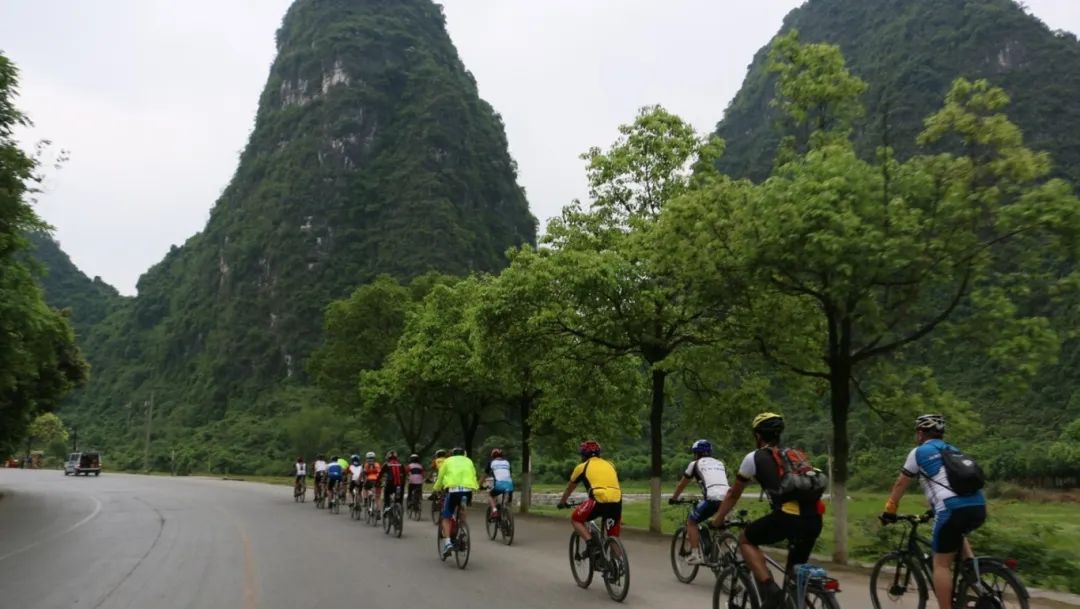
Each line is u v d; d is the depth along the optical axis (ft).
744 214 40.04
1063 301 37.63
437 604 28.91
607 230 63.67
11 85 55.01
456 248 400.26
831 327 42.52
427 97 476.54
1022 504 140.67
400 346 107.76
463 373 87.86
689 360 51.13
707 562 31.53
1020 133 37.17
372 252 408.67
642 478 224.12
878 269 35.86
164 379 420.77
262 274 414.82
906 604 26.91
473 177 460.55
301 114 481.46
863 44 422.82
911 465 22.49
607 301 55.88
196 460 283.18
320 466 86.99
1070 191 35.47
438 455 61.52
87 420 407.64
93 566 39.14
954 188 36.50
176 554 43.91
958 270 37.88
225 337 395.96
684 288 51.96
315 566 39.06
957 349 39.86
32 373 77.30
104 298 577.43
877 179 37.52
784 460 19.36
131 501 94.79
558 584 33.30
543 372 64.90
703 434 62.28
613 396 68.18
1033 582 34.27
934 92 320.50
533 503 142.51
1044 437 191.01
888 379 45.14
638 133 65.05
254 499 101.60
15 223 61.05
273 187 445.37
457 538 39.09
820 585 18.30
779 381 56.08
